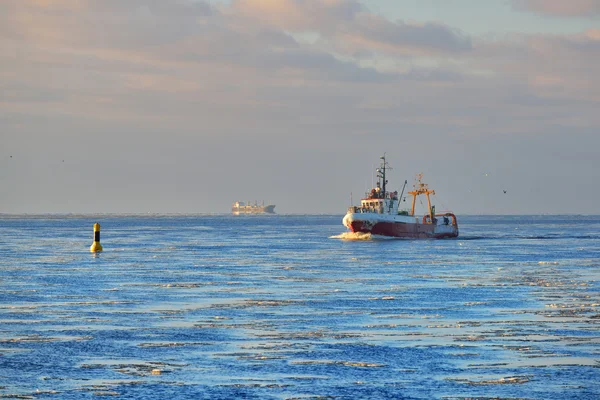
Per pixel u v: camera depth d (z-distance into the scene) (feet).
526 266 461.37
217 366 181.27
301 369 178.40
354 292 324.80
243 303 287.89
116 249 639.35
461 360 187.73
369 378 170.50
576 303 288.30
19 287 336.90
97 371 176.45
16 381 167.73
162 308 273.33
